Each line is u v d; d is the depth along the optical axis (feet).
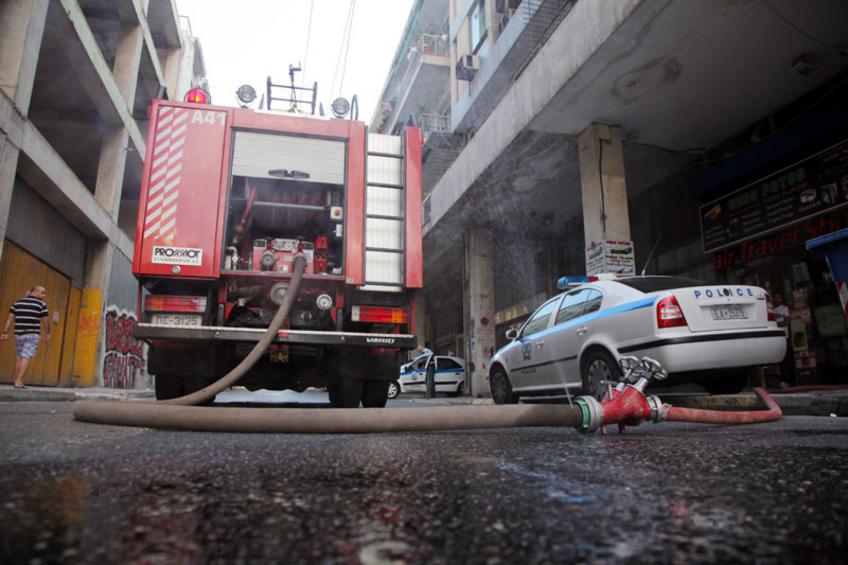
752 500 3.49
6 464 4.72
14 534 2.56
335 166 15.75
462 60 50.65
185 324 13.62
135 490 3.68
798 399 16.21
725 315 14.75
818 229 29.07
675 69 27.25
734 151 34.45
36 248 36.04
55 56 40.63
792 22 23.99
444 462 5.23
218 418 7.84
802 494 3.69
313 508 3.23
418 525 2.85
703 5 22.81
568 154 36.83
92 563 2.17
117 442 6.48
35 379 36.78
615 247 30.91
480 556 2.32
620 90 28.96
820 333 29.07
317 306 14.60
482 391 49.62
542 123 32.48
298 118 15.64
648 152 36.76
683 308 14.52
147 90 63.31
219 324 14.21
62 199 36.78
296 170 15.35
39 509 3.06
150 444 6.37
